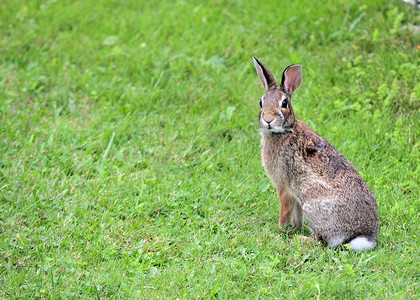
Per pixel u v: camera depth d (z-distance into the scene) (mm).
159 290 8227
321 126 12164
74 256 8938
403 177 10734
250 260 8883
